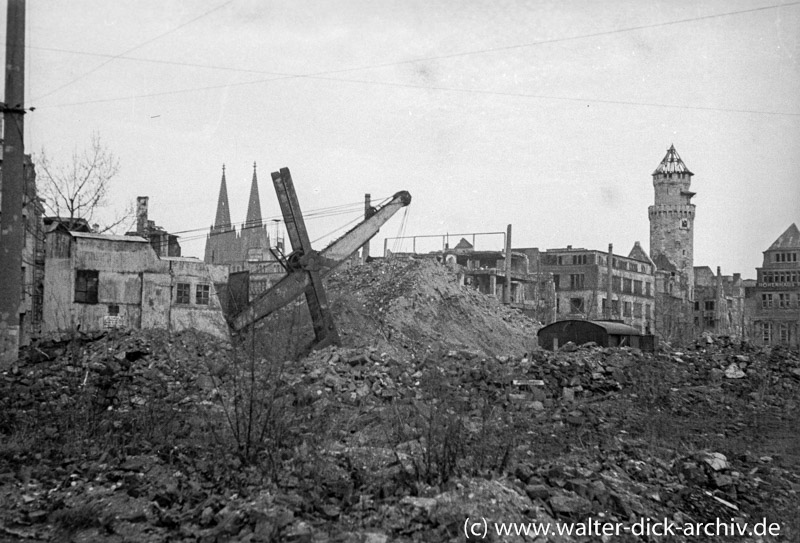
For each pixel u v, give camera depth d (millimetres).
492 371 24875
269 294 32562
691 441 18062
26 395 20078
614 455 15672
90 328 33281
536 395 22734
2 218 21375
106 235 35094
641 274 94250
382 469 13523
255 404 15805
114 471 14047
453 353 27781
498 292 71375
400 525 10750
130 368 23547
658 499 13016
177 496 12633
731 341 31016
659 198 125375
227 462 14133
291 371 22188
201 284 35531
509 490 11906
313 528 10734
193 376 22672
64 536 11180
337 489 12516
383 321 40781
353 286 47562
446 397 17844
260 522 10797
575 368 25438
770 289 97062
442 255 74688
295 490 12344
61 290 33094
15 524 11562
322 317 33281
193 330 30672
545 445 16328
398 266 47719
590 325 34250
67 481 13594
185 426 17141
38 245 33219
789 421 21000
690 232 124375
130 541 10875
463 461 13539
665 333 79875
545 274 78312
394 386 22938
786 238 97438
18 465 14602
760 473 15281
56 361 24109
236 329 31391
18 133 21344
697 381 25766
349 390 21859
